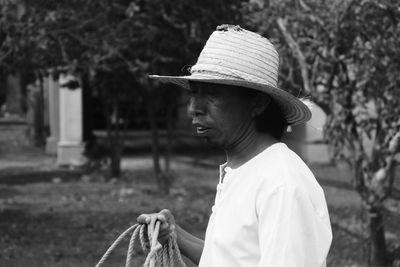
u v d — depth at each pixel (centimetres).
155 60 1064
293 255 230
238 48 257
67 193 1363
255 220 243
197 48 1105
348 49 730
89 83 1225
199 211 1180
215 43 261
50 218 1105
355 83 754
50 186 1460
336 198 1323
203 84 262
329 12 717
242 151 264
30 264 807
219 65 256
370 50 696
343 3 692
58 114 2033
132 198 1304
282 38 789
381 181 739
